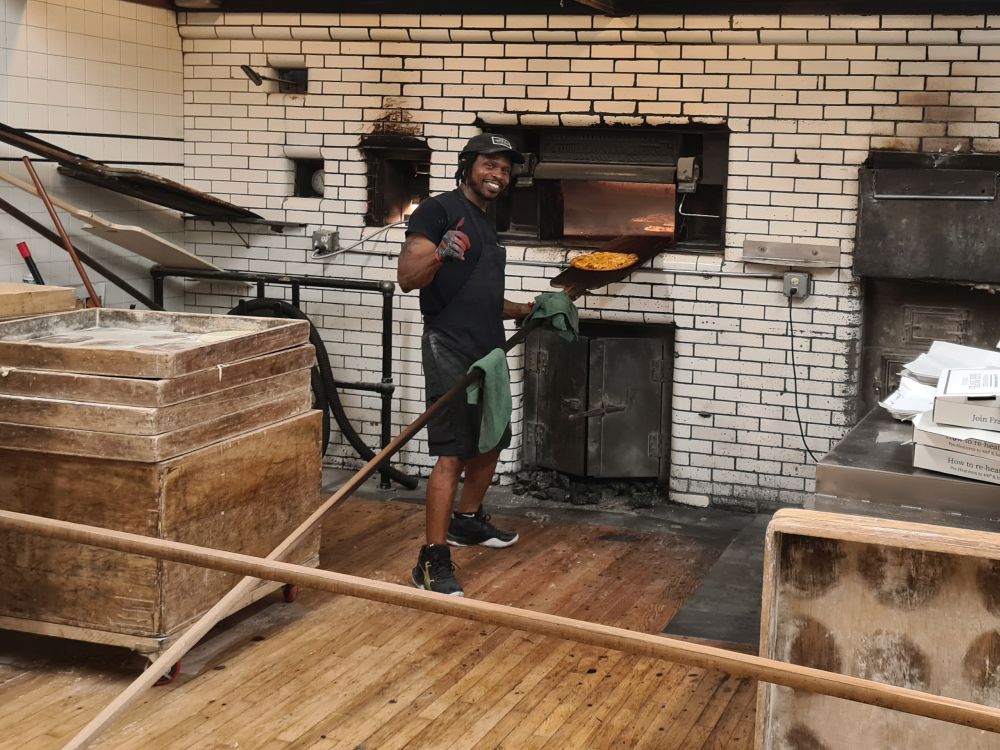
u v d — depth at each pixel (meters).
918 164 5.40
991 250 5.25
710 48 5.65
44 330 4.26
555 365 6.24
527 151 6.18
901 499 3.01
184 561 2.26
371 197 6.39
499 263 4.85
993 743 2.48
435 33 6.03
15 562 3.84
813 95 5.52
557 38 5.85
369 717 3.57
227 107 6.52
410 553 5.19
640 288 5.92
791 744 2.62
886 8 5.33
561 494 6.12
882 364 5.74
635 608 4.59
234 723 3.52
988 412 2.96
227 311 6.69
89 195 6.02
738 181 5.71
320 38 6.26
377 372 6.45
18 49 5.48
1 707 3.61
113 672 3.88
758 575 4.93
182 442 3.75
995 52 5.24
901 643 2.53
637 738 3.47
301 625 4.29
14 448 3.77
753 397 5.83
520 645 4.15
